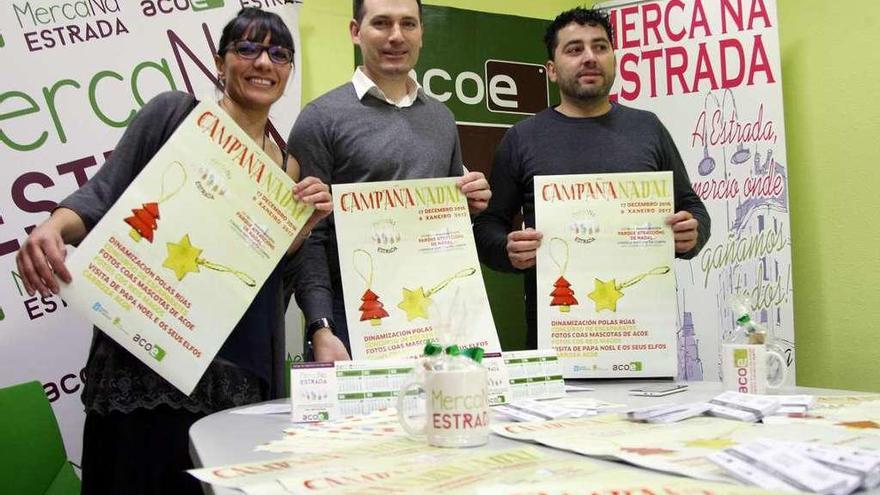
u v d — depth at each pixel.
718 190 2.76
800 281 2.81
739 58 2.75
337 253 1.80
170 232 1.41
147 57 2.42
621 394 1.48
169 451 1.50
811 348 2.77
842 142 2.69
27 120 2.28
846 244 2.68
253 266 1.48
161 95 1.67
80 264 1.35
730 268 2.73
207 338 1.41
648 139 2.14
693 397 1.41
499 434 1.04
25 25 2.28
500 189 2.23
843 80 2.69
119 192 1.55
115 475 1.46
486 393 1.02
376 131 1.89
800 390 1.46
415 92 2.01
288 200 1.53
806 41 2.81
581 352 1.73
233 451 0.97
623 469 0.80
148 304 1.38
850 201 2.67
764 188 2.70
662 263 1.75
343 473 0.81
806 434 0.96
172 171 1.44
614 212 1.76
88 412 1.51
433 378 1.00
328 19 2.71
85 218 1.47
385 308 1.59
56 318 2.29
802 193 2.81
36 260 1.35
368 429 1.13
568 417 1.17
